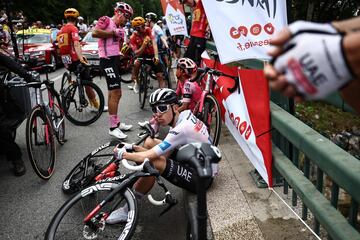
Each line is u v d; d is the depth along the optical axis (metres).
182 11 7.67
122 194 2.50
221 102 4.06
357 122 4.73
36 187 3.77
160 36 8.57
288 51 0.71
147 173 2.49
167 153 2.92
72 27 5.75
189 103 4.42
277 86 0.72
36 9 28.19
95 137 5.28
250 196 3.18
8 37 9.70
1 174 4.11
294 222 2.77
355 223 1.87
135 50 7.73
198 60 6.11
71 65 5.98
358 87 0.89
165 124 3.19
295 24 0.74
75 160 4.44
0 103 3.98
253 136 3.06
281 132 2.71
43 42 13.23
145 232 2.90
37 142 3.90
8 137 3.91
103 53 4.90
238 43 3.03
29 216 3.22
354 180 1.64
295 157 2.88
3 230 3.02
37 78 4.50
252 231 2.70
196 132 2.88
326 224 1.97
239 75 3.14
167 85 8.37
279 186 3.29
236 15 3.01
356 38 0.66
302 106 5.21
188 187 2.87
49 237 2.40
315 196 2.20
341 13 7.23
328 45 0.67
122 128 5.49
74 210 3.12
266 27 3.01
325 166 1.96
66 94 5.62
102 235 2.76
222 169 3.74
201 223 1.42
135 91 8.34
